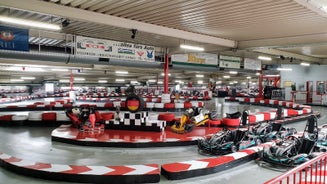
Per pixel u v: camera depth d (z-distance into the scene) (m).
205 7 4.16
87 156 4.19
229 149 4.33
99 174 3.05
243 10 4.28
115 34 6.66
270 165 3.78
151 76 20.70
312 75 13.44
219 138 4.44
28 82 21.03
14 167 3.40
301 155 3.59
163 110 10.29
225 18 4.80
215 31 6.00
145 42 7.96
